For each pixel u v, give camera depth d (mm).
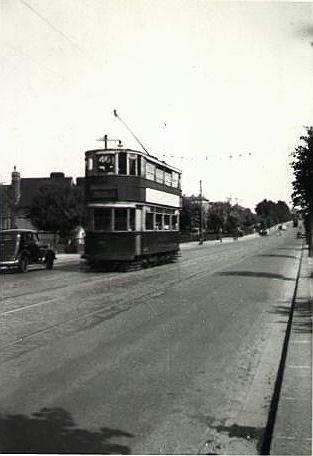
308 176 21594
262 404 5906
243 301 14523
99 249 24219
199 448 4699
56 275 23000
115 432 5023
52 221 45156
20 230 25172
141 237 24797
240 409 5730
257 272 24812
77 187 47156
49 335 9547
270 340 9336
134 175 24250
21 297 15000
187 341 9188
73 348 8516
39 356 7938
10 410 5582
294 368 7098
